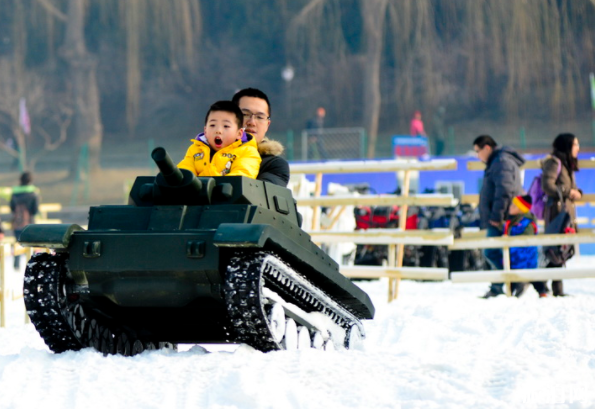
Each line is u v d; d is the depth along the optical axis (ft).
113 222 37.99
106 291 37.40
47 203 255.29
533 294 81.41
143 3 256.52
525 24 230.27
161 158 36.42
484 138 78.33
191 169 41.19
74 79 283.79
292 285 38.42
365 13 262.06
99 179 272.10
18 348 46.78
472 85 246.88
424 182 130.41
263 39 295.69
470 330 52.01
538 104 248.32
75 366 35.27
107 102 306.76
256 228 34.68
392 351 37.35
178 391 31.86
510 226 77.25
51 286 37.22
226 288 35.19
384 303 68.28
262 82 294.66
